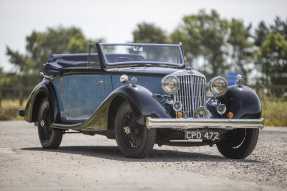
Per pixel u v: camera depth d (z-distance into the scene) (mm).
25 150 20547
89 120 19188
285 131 31891
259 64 90312
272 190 12945
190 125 17844
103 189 12734
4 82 103250
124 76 18359
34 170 15328
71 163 16734
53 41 112500
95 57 20891
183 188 12922
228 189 12875
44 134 21953
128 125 18141
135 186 13125
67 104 21172
